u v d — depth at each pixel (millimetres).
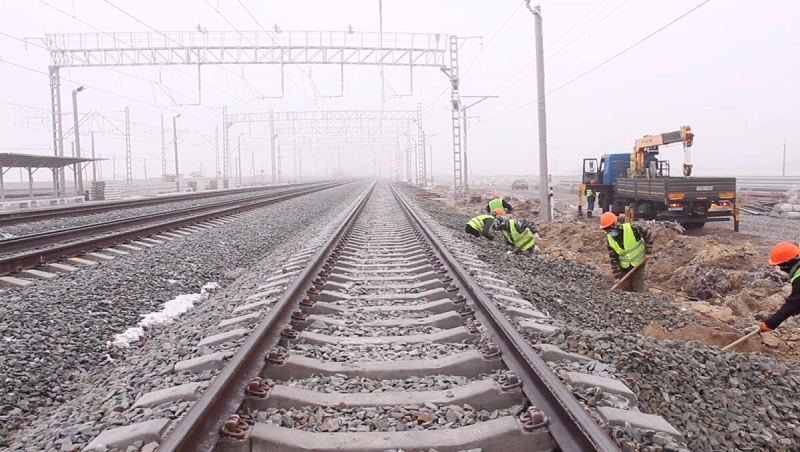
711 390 4152
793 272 5465
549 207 18438
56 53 26344
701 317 7648
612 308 7492
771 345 6566
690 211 18047
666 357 4484
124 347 6012
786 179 51875
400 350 4824
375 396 3742
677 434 3271
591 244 14195
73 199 29594
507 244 12133
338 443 3119
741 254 10797
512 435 3088
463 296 6297
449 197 40812
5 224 15375
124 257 9977
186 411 3559
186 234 13492
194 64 25438
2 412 4262
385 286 7336
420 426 3391
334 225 15828
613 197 24094
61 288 7488
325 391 3943
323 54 26375
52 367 5152
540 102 17781
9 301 6711
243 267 10922
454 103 33938
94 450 3158
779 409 4039
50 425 3887
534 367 3672
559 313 6789
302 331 5246
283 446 3064
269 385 3842
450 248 10516
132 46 25359
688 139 20156
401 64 27188
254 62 25828
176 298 7996
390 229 15055
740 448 3545
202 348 4898
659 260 11984
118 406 3867
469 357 4277
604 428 3227
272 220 18000
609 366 4277
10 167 25438
